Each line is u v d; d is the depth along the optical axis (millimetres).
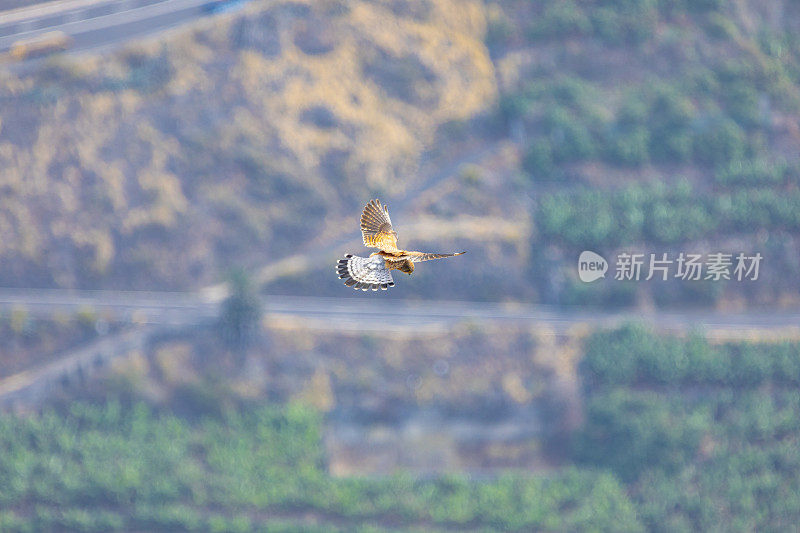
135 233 106500
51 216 105875
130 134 112938
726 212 113312
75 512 83500
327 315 103062
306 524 84750
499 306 105875
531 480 90438
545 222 110188
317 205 113062
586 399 98438
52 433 89875
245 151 114500
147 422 92500
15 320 96875
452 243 108250
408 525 86688
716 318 106938
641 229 110625
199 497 86375
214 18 124125
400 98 125000
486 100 128500
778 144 129000
